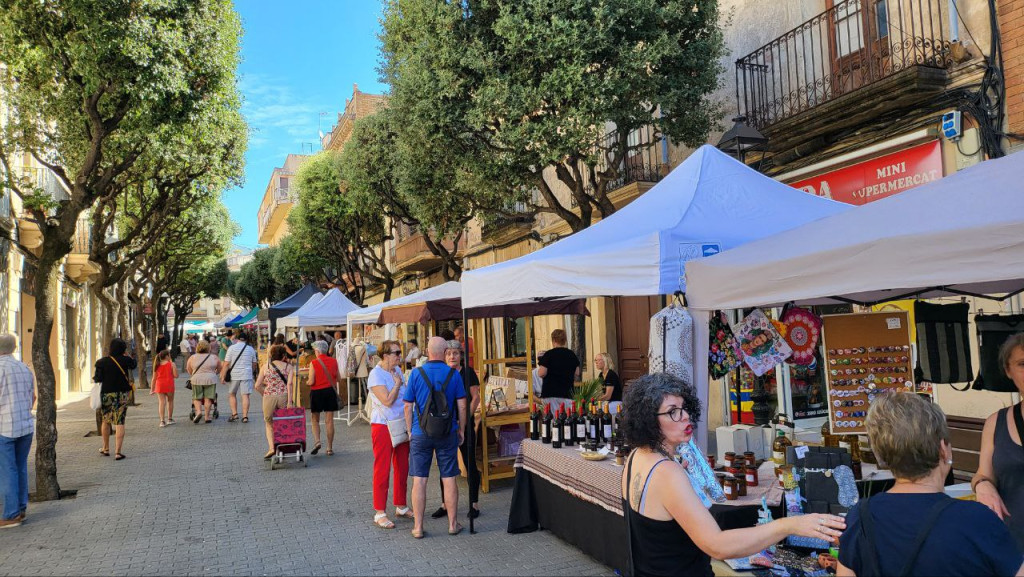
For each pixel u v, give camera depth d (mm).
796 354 4762
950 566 1835
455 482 6051
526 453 6090
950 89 7277
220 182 15852
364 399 15453
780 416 5172
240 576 5129
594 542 5031
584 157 9594
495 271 5844
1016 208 2670
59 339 19859
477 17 10125
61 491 7789
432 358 6066
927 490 2014
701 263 4055
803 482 3598
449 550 5574
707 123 9938
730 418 9273
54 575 5227
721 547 2209
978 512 1898
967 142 7113
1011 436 3029
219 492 7883
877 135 8125
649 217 5066
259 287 43969
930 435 1984
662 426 2434
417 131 11062
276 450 9148
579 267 4848
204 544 5926
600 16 9016
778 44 9219
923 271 2842
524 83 9664
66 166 12438
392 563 5305
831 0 9109
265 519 6684
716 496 3115
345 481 8359
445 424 5891
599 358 8562
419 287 27047
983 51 7000
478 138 10820
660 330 4152
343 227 24047
